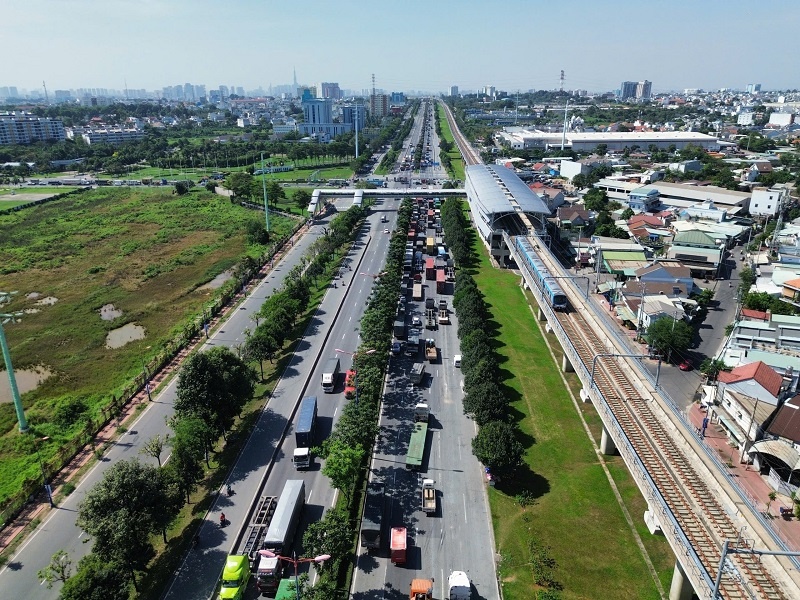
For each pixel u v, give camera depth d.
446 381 106.94
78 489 78.44
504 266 176.88
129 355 120.44
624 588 62.12
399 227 198.62
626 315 125.81
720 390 90.88
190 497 76.25
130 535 59.09
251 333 125.00
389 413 96.06
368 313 119.00
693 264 157.62
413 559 65.94
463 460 83.94
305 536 62.50
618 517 72.50
